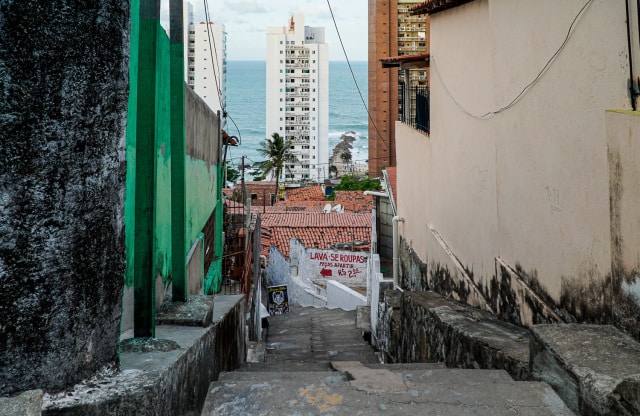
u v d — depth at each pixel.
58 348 2.75
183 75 5.25
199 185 8.38
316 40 125.94
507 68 6.81
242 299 7.38
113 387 2.86
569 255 5.23
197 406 3.96
